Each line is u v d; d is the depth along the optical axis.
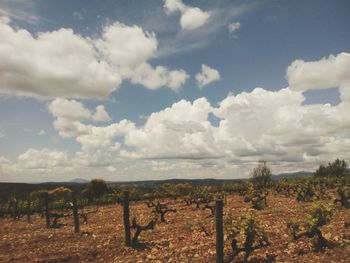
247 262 12.88
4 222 32.66
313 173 74.12
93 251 16.41
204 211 30.62
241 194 47.00
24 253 17.05
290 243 14.58
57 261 15.34
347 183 45.19
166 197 51.81
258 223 13.05
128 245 16.89
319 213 13.88
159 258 14.49
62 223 27.98
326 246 13.59
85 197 50.22
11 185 66.06
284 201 35.56
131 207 39.19
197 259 13.83
